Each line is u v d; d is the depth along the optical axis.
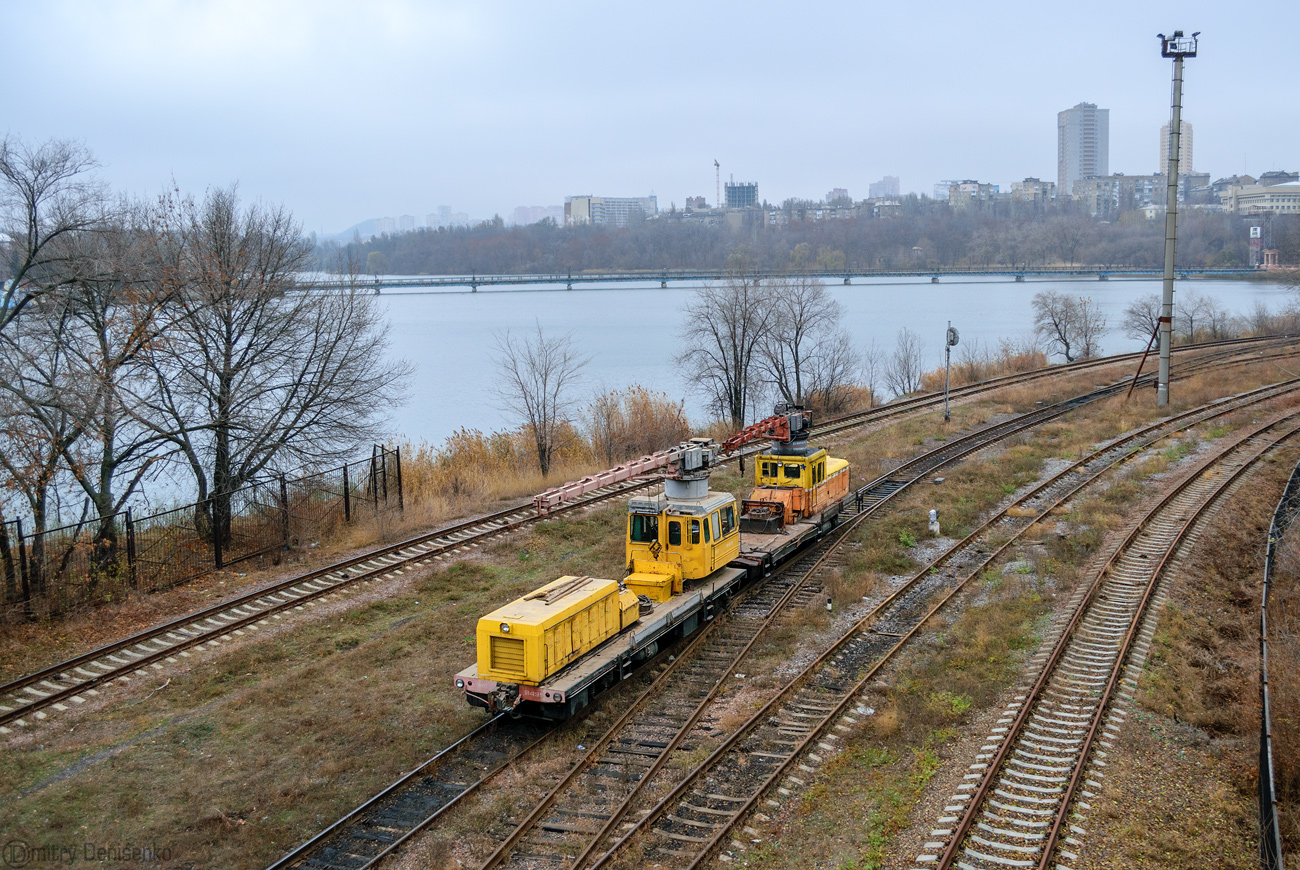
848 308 134.25
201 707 17.20
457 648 19.80
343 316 29.64
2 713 16.41
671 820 13.29
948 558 24.95
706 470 21.86
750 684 17.97
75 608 21.30
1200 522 25.89
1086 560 23.95
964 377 59.09
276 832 13.27
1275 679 16.81
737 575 21.98
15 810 13.74
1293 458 31.88
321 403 28.78
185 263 25.53
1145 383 50.31
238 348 28.36
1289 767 13.88
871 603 22.05
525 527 28.58
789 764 14.56
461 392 68.19
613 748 15.58
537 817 13.38
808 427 27.77
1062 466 33.91
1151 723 15.63
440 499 31.48
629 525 21.05
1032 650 18.78
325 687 17.95
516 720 16.64
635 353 85.56
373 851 12.77
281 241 28.67
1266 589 21.14
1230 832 12.71
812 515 26.77
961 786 13.71
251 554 25.92
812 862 12.30
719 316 60.91
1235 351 60.00
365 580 23.81
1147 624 19.36
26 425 21.75
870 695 17.11
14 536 21.39
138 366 25.08
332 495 30.17
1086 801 13.23
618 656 17.11
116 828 13.34
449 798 14.08
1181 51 41.25
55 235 22.52
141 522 24.91
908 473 34.56
